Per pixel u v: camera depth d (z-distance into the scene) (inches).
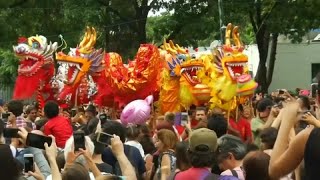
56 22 1539.1
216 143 267.4
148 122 645.9
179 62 768.9
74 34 1513.3
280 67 1814.7
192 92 732.0
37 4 1530.5
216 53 706.2
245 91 685.9
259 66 1568.7
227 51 691.4
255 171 244.7
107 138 325.1
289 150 205.0
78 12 1475.1
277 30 1501.0
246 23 1781.5
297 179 237.1
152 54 824.9
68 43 1494.8
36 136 299.4
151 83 826.2
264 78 1563.7
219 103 692.7
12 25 1497.3
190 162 269.1
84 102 844.6
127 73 829.8
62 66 814.5
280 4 1483.8
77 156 280.4
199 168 263.1
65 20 1528.1
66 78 800.3
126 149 377.1
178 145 300.4
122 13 1577.3
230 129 402.6
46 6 1534.2
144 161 393.7
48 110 445.4
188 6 1537.9
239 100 692.7
